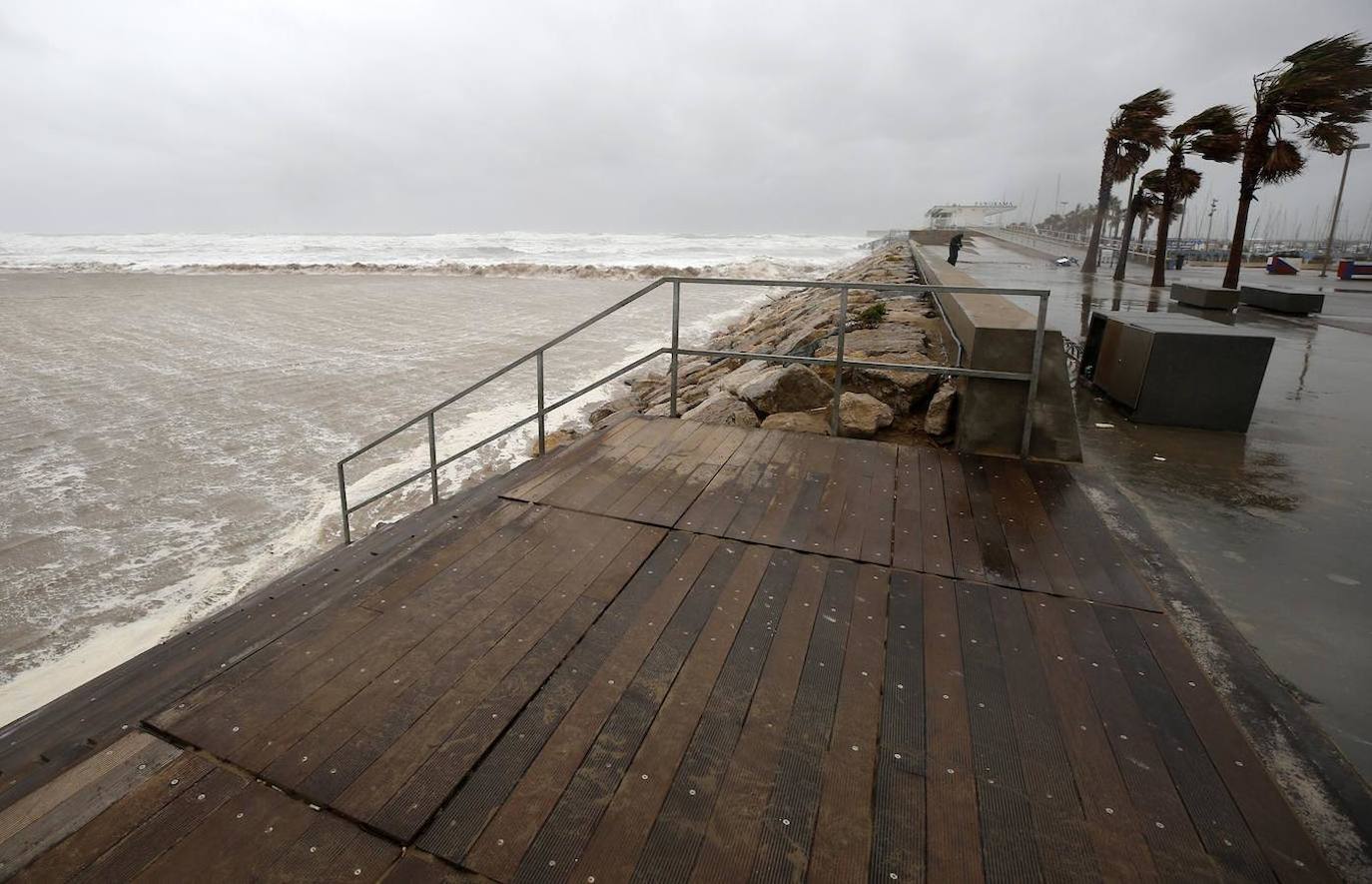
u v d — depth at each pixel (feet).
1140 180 66.69
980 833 5.56
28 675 16.44
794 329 37.88
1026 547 10.21
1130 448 14.96
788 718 6.80
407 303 91.71
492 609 8.67
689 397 30.53
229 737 6.58
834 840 5.49
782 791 5.94
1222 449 14.93
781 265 195.93
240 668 7.60
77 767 6.25
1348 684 7.37
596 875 5.19
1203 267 108.37
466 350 56.08
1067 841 5.49
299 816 5.71
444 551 10.12
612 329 69.41
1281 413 18.03
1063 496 12.01
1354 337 31.65
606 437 15.19
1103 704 7.02
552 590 9.09
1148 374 16.53
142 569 21.27
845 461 13.60
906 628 8.28
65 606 19.33
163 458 30.30
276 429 34.60
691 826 5.61
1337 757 6.32
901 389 17.24
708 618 8.46
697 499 11.87
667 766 6.21
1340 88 40.52
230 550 22.45
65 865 5.25
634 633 8.16
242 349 55.31
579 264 192.65
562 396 41.78
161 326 67.10
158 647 8.95
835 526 10.87
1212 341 15.93
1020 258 98.58
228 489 27.14
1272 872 5.21
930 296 33.19
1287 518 11.46
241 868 5.25
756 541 10.38
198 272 169.89
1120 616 8.53
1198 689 7.24
